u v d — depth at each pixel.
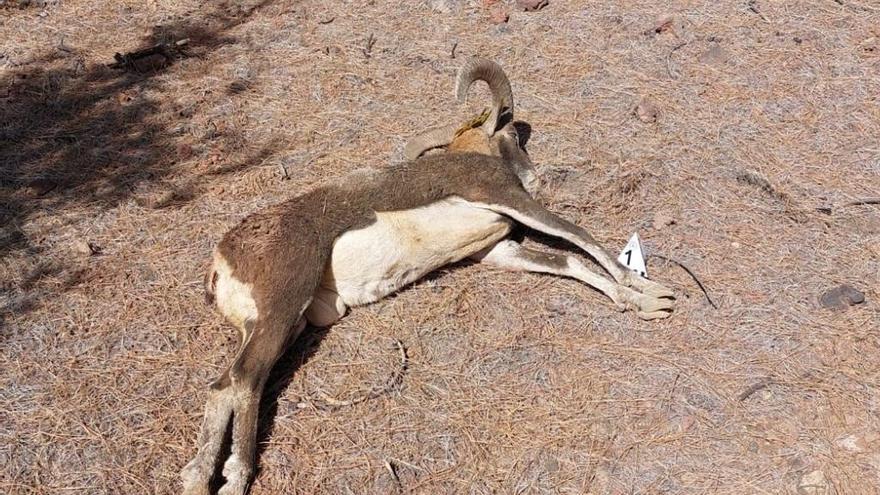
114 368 4.43
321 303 4.66
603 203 5.55
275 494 3.87
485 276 5.07
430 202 4.87
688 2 7.56
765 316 4.70
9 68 7.05
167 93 6.73
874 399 4.20
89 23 7.74
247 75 6.95
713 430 4.11
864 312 4.66
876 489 3.81
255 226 4.43
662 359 4.48
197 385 4.35
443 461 4.02
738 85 6.54
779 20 7.26
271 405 4.27
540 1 7.59
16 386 4.33
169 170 5.90
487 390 4.35
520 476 3.95
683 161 5.82
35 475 3.91
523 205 4.95
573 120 6.27
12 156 6.01
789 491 3.83
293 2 8.00
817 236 5.20
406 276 4.88
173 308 4.79
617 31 7.25
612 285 4.80
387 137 6.17
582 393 4.32
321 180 5.78
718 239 5.23
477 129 5.64
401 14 7.72
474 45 7.20
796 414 4.17
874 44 6.89
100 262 5.09
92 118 6.44
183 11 7.94
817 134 6.03
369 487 3.91
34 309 4.77
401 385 4.38
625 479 3.92
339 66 7.02
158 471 3.95
